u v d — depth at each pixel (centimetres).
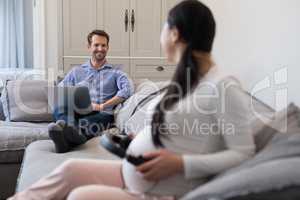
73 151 233
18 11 466
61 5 421
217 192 95
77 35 427
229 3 259
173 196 125
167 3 439
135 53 440
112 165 150
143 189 127
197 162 117
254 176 95
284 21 183
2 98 329
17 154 262
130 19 434
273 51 195
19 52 471
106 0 429
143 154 126
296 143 109
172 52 133
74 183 147
